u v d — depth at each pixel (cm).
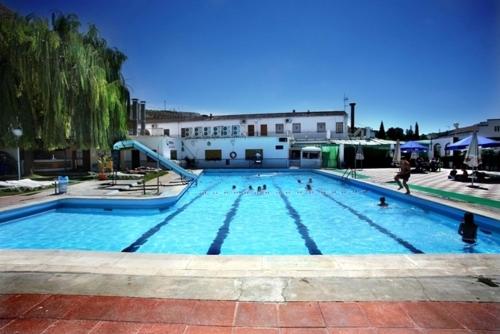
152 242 777
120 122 2033
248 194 1528
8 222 913
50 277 371
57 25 1658
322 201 1327
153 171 2250
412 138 6147
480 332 251
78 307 297
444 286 338
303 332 252
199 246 746
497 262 412
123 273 382
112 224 941
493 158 2241
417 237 802
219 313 284
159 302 306
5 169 1656
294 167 3192
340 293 322
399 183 1339
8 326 265
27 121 1423
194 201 1334
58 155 2295
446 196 1101
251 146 3234
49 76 1392
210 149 3288
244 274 374
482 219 792
